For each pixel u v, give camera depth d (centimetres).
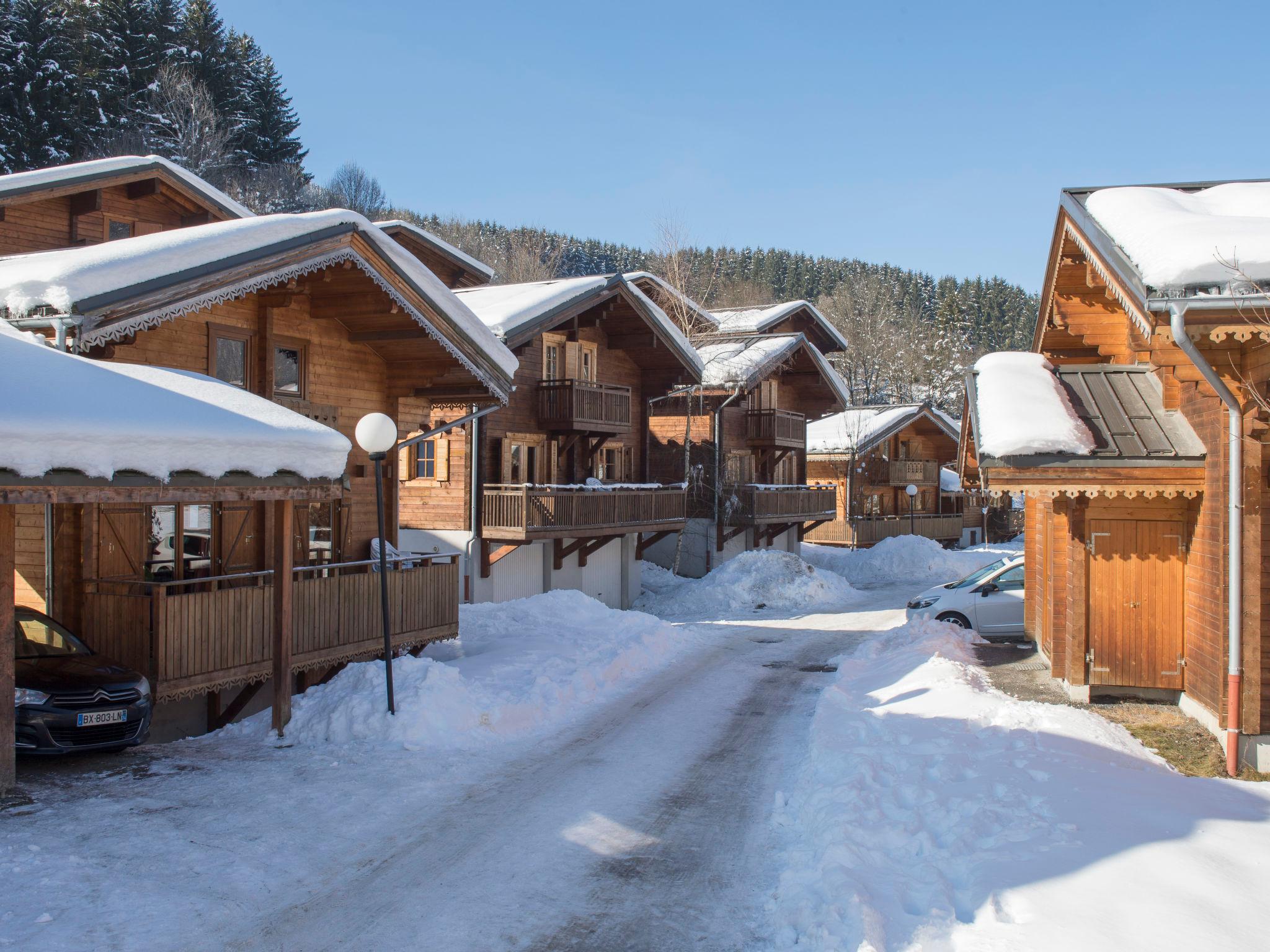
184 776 949
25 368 882
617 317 2866
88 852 730
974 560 4078
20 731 921
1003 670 1478
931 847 709
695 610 2792
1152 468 1150
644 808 891
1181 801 760
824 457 4453
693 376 3064
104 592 1155
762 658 1842
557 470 2703
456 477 2398
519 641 1698
